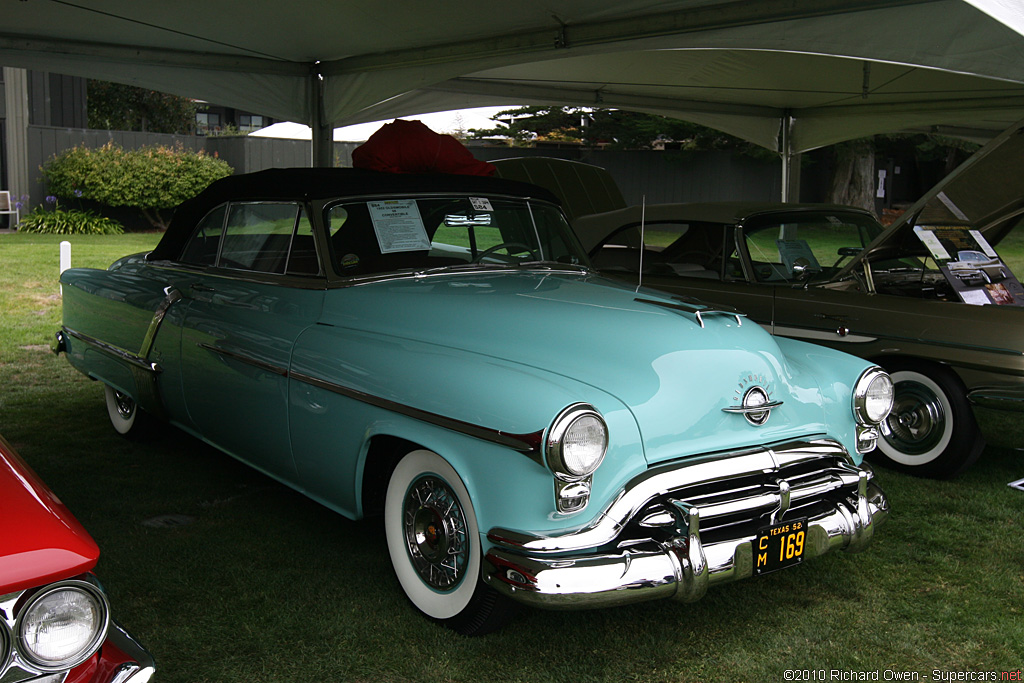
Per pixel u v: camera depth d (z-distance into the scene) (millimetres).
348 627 2939
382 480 3238
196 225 4414
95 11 5910
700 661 2789
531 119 25547
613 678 2678
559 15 5684
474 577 2738
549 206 4238
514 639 2889
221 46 6984
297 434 3371
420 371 2824
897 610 3148
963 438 4469
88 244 16266
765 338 3119
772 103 10734
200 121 37781
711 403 2748
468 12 5688
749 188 22875
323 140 7820
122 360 4660
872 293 4918
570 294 3379
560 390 2494
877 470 4816
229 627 2928
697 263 5652
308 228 3584
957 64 4469
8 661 1688
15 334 8148
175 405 4309
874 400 3143
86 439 5164
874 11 4691
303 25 6242
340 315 3400
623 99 10258
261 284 3812
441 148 4695
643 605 3166
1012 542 3770
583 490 2439
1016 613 3125
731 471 2682
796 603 3201
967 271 4703
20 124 19344
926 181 25281
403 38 6523
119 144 21250
